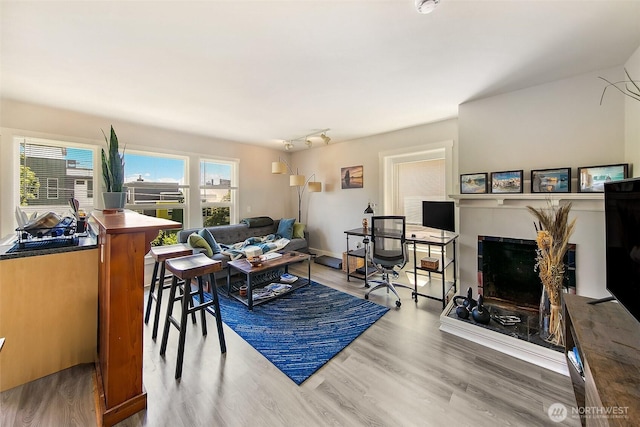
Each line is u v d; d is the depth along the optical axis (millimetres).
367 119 3559
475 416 1483
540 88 2428
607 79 2123
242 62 2012
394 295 3355
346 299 3229
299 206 5910
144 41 1729
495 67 2115
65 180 3238
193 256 2350
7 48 1796
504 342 2082
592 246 2145
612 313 1419
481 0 1380
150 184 3988
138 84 2402
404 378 1805
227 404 1587
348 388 1720
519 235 2508
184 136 4281
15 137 2896
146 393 1562
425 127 3852
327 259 5074
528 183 2494
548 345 1955
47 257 1798
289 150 5863
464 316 2412
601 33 1666
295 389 1714
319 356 2066
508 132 2602
